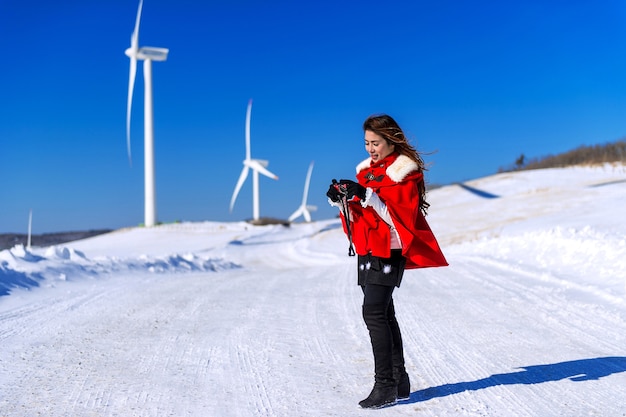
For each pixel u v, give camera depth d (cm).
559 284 985
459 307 812
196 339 630
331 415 397
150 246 4138
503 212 3262
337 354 566
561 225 1945
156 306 846
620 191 3303
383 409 408
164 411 407
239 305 859
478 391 446
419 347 592
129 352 573
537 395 434
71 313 779
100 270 1259
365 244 402
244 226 5222
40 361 537
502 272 1185
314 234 3962
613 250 1134
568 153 5531
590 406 409
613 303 801
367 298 405
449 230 2895
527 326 680
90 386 463
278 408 412
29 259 1147
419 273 1214
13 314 761
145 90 5562
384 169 402
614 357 536
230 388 459
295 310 816
